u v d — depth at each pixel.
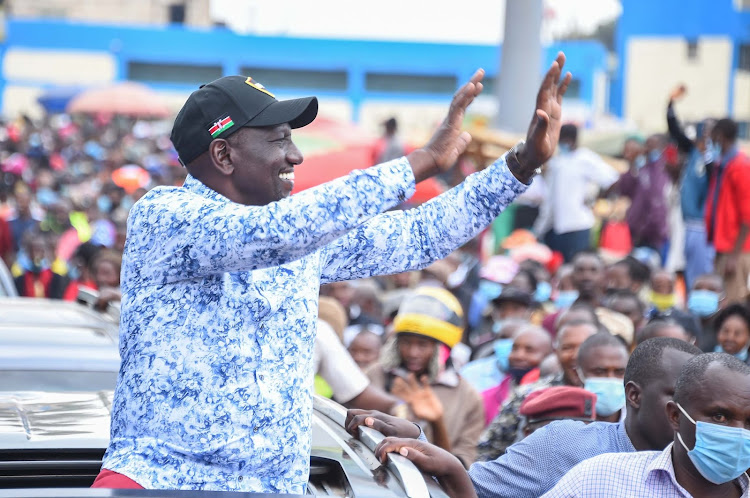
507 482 7.51
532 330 13.42
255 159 5.31
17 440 6.20
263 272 5.31
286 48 101.69
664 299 19.36
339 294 19.34
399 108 102.50
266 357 5.21
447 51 100.69
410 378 10.99
